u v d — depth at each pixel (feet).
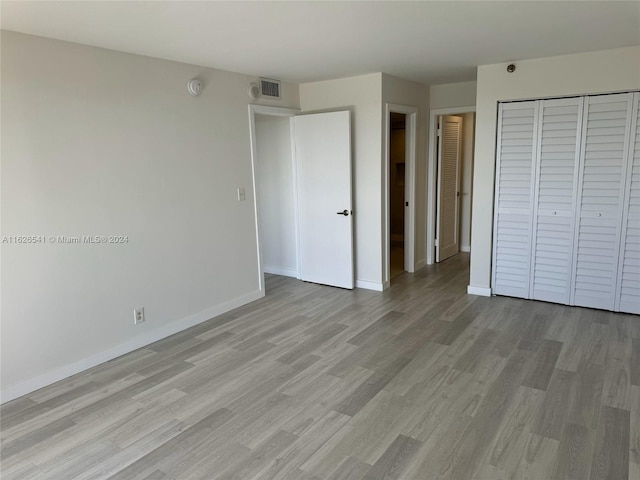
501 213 14.51
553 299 14.14
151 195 11.69
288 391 9.32
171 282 12.44
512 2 8.12
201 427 8.14
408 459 7.11
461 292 15.66
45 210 9.55
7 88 8.82
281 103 15.89
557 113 13.05
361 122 15.40
